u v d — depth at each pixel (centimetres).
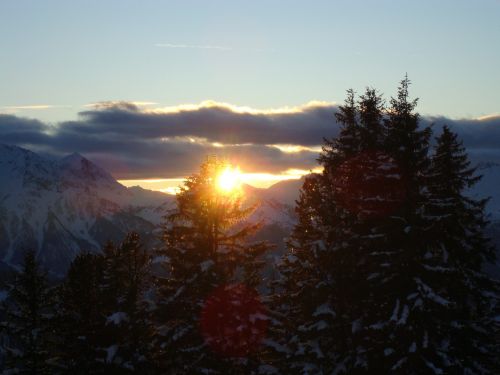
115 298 3753
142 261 3869
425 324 2983
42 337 4153
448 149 3447
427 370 2953
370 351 3128
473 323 3164
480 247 3291
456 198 3309
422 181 3145
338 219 3444
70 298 3747
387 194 3153
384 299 3114
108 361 3441
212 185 3497
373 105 3541
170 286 3450
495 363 3178
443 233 3112
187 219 3512
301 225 3756
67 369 3600
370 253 3116
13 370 4141
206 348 3344
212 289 3356
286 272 3719
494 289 3275
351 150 3491
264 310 3462
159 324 3569
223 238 3509
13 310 4203
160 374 3512
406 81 3222
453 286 3092
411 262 3055
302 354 3412
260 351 3491
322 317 3403
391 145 3225
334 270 3419
